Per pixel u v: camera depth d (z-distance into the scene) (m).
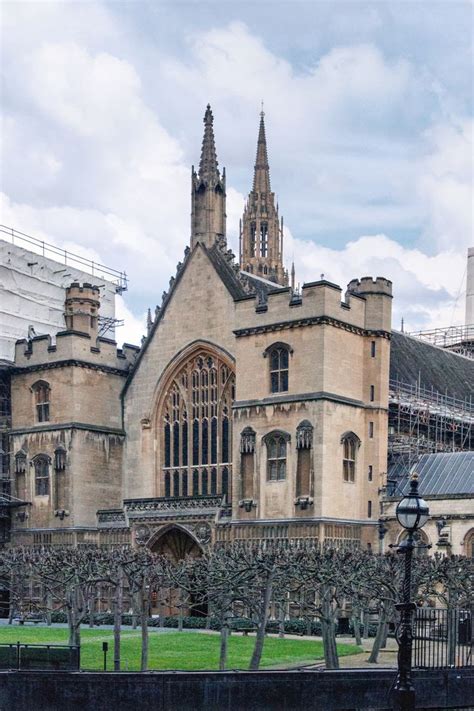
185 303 86.88
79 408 87.94
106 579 54.81
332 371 76.75
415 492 30.11
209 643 62.66
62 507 87.25
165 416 88.06
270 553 55.94
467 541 73.81
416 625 44.53
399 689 29.38
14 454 91.00
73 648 39.91
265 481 77.88
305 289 77.50
